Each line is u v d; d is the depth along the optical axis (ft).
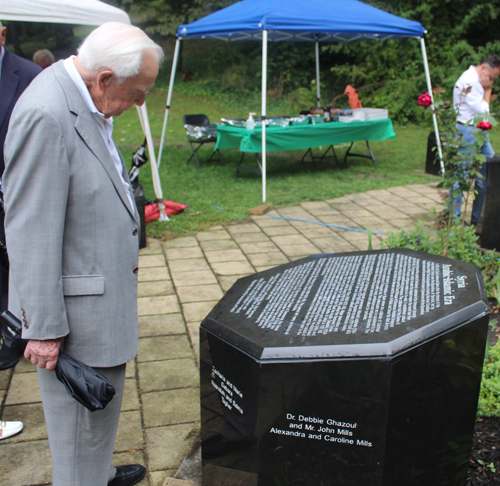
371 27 21.86
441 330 4.78
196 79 54.65
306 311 5.34
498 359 8.20
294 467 5.02
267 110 47.42
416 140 38.09
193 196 21.45
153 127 39.88
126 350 5.42
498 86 44.04
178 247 15.92
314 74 54.29
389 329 4.78
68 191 4.64
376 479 4.91
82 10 12.71
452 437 5.32
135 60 4.56
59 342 4.85
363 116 26.37
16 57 8.66
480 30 56.29
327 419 4.77
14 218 4.54
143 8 53.01
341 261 6.73
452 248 12.53
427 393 4.90
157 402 8.47
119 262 5.14
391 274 6.08
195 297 12.46
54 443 5.43
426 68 24.03
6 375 9.14
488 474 6.18
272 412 4.83
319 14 20.80
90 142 4.71
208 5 53.36
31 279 4.55
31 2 11.19
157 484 6.75
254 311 5.45
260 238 16.88
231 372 5.09
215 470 5.74
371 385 4.60
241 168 24.44
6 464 7.04
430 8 49.78
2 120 8.27
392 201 21.57
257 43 56.49
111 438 5.67
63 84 4.58
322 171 27.27
